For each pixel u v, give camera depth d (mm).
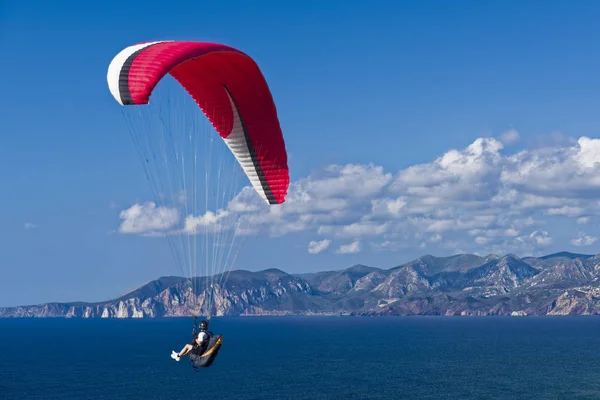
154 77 20219
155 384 104625
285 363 140750
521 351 172625
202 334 21109
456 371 122250
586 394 93062
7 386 103562
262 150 27422
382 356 158625
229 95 26016
